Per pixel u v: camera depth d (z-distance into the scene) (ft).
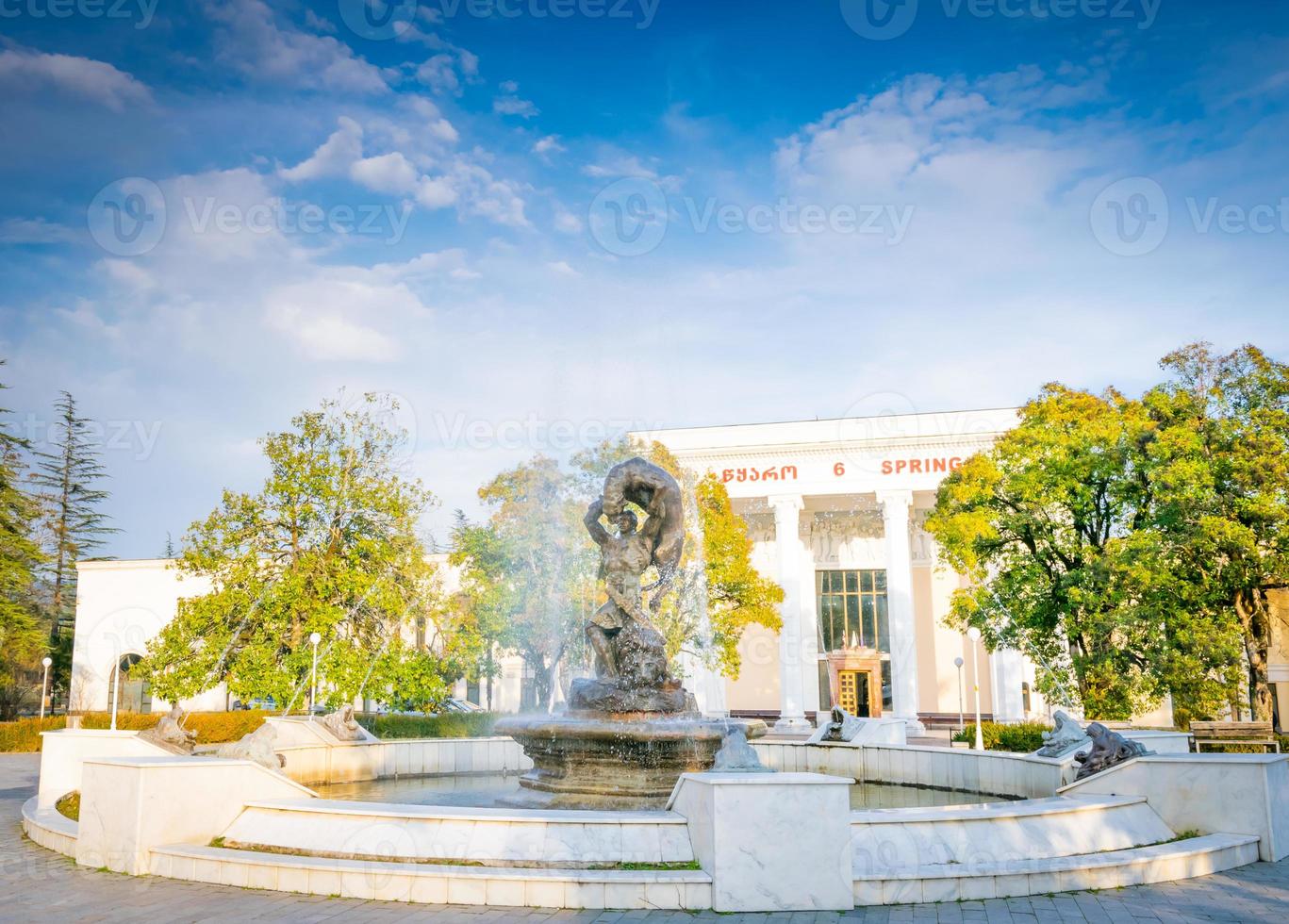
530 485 84.17
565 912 23.56
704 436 147.23
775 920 22.97
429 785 47.03
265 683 83.51
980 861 26.66
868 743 54.70
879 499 140.87
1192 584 81.05
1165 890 26.45
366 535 91.97
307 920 22.80
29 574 140.05
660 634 36.45
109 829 29.58
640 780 33.40
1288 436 81.35
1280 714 114.21
